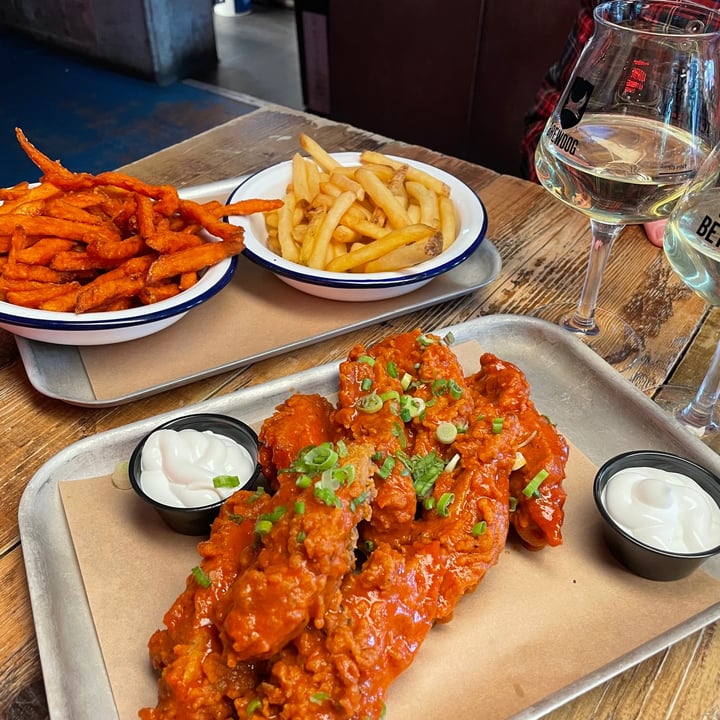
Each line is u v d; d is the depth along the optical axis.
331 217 0.47
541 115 0.75
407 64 1.21
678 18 0.43
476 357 0.42
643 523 0.31
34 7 1.63
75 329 0.39
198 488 0.32
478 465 0.31
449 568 0.29
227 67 1.65
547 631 0.29
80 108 1.41
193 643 0.26
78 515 0.33
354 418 0.33
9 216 0.43
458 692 0.27
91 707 0.27
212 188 0.58
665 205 0.40
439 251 0.46
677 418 0.40
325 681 0.25
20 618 0.30
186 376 0.40
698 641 0.30
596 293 0.46
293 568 0.25
